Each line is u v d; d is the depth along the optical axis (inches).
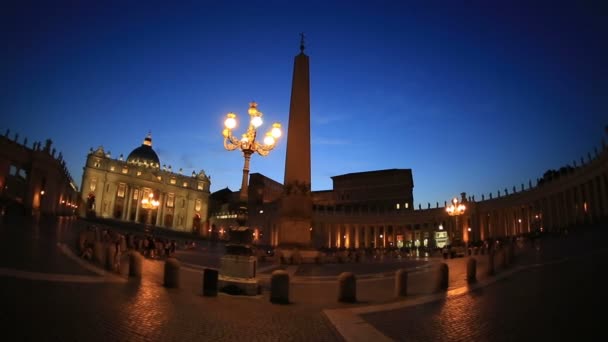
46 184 2345.0
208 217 5531.5
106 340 269.0
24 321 285.3
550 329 332.5
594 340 292.8
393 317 422.3
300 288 716.7
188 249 1946.4
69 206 3430.1
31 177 2166.6
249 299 539.2
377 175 4116.6
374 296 616.1
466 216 3024.1
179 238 3334.2
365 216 3499.0
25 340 245.1
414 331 354.9
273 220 3420.3
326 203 4274.1
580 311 387.2
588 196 1961.1
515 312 413.7
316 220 3373.5
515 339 311.4
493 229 2925.7
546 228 2361.0
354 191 4180.6
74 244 1013.8
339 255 1485.0
